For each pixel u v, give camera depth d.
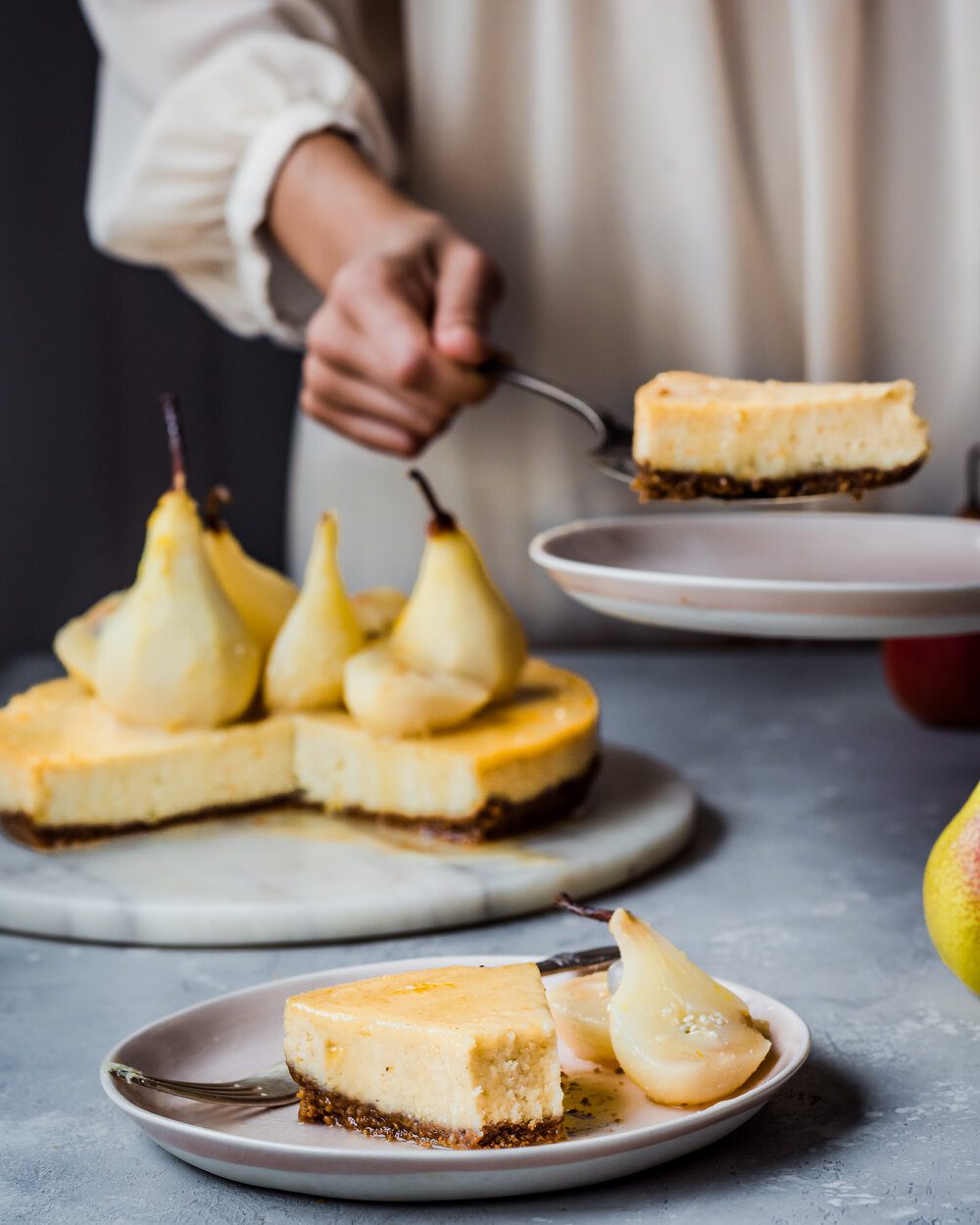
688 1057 0.96
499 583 1.61
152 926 1.12
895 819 1.22
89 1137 0.98
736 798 1.26
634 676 1.50
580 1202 0.94
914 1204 0.94
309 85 1.45
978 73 1.45
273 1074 0.98
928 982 1.06
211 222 1.47
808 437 1.11
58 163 2.10
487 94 1.52
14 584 2.23
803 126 1.47
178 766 1.21
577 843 1.18
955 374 1.50
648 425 1.11
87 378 2.17
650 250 1.52
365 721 1.20
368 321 1.35
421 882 1.14
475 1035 0.94
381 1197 0.94
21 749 1.20
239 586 1.26
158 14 1.47
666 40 1.47
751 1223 0.93
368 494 1.61
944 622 1.06
